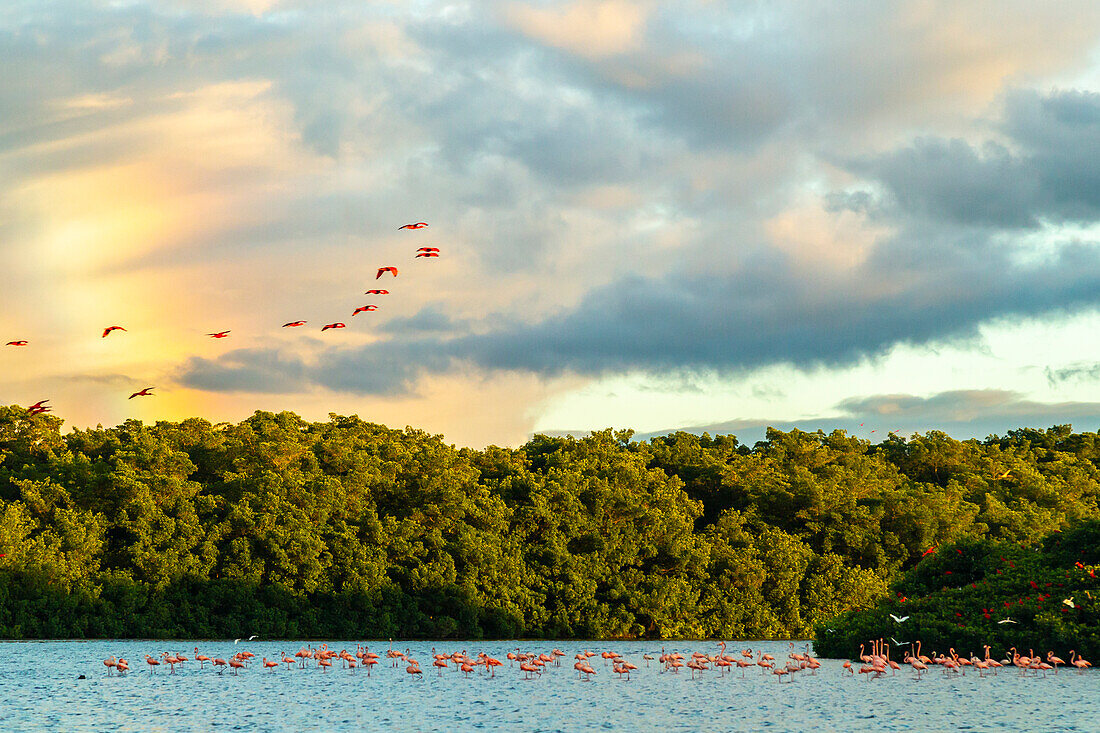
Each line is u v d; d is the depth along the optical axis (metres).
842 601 106.50
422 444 119.50
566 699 45.41
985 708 40.34
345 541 87.50
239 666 56.44
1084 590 51.75
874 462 153.00
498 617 90.62
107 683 50.56
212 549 83.38
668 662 58.75
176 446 101.62
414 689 49.09
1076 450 184.50
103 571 81.38
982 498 138.50
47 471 90.75
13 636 75.75
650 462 141.38
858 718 38.81
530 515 97.31
